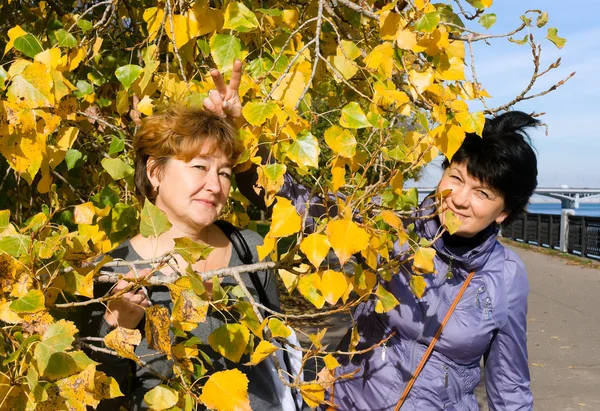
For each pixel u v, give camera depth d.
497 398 2.26
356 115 1.58
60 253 1.36
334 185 1.47
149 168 1.73
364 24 2.41
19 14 2.75
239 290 1.53
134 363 1.65
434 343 2.05
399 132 1.60
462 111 1.62
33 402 1.15
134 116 2.01
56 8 2.52
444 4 1.90
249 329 1.54
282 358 1.88
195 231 1.74
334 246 1.39
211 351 1.70
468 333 2.05
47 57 1.64
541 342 7.03
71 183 2.69
